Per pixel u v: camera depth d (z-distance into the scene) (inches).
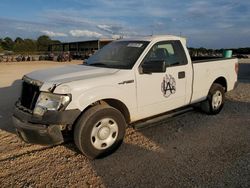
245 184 132.6
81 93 150.9
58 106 145.3
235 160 158.4
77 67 189.9
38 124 147.9
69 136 163.9
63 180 139.6
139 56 182.4
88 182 137.4
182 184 133.8
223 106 278.4
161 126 222.2
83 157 165.3
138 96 179.0
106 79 162.2
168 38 205.8
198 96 229.0
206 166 151.6
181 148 177.6
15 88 437.7
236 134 202.5
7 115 255.3
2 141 190.1
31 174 145.5
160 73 190.7
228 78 264.5
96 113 154.8
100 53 212.4
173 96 203.0
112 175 143.9
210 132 207.6
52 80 154.5
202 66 227.8
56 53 1838.1
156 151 173.3
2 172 147.6
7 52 2233.0
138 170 148.8
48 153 171.0
